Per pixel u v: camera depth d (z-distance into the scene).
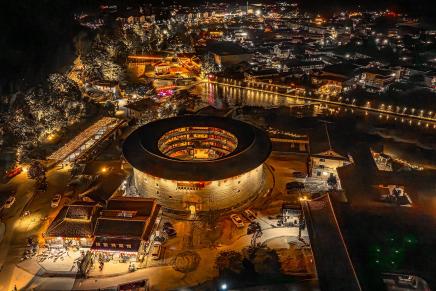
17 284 62.94
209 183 79.25
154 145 88.56
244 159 82.94
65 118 117.38
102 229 68.44
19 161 96.88
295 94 155.38
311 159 93.50
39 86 114.12
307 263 66.44
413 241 64.12
